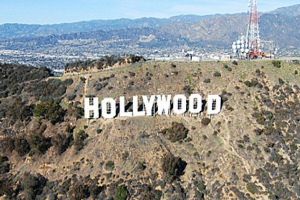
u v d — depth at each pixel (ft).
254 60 449.48
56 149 359.66
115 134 366.43
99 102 394.93
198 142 369.71
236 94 408.67
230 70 431.84
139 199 324.60
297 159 363.97
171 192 331.16
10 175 349.00
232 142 369.71
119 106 386.52
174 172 339.36
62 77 442.91
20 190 338.34
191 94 396.78
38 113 384.06
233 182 342.03
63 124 378.94
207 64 437.58
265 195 334.85
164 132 372.38
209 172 348.59
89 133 370.12
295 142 376.68
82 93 409.90
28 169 351.87
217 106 387.75
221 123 383.86
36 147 359.66
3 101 418.31
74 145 361.71
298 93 419.54
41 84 433.89
